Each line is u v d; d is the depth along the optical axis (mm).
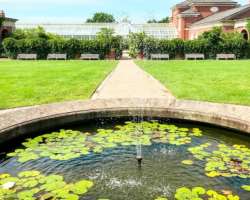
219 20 40438
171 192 4559
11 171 5180
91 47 33969
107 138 6648
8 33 39500
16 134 6434
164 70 19938
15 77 16078
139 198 4406
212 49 34406
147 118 7969
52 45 33562
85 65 23859
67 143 6340
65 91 11719
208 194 4402
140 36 34656
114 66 23078
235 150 6035
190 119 7652
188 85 13133
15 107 9234
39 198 4270
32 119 6828
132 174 5109
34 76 16484
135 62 27984
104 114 7812
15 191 4473
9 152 6117
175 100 8609
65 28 52906
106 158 5711
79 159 5656
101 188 4664
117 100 8570
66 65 23844
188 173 5129
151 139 6609
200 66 23219
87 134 6973
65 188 4535
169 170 5246
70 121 7469
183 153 5918
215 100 9961
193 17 51906
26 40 33188
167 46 34281
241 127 6723
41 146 6180
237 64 25250
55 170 5238
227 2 52281
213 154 5836
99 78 15445
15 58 33469
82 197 4406
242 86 12883
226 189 4629
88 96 10758
